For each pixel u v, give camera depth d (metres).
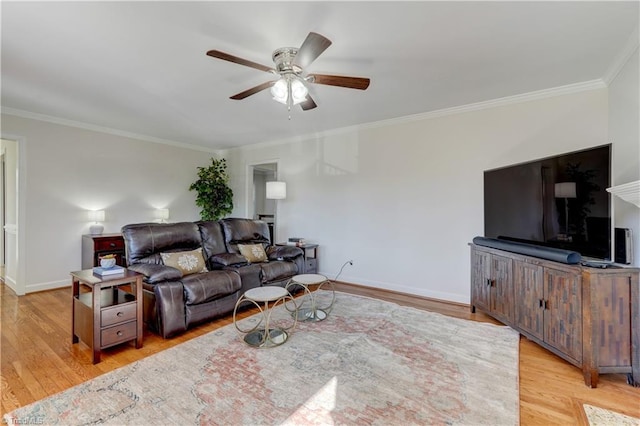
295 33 2.08
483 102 3.43
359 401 1.78
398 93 3.18
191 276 2.96
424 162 3.88
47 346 2.46
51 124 4.08
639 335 1.96
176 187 5.62
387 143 4.19
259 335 2.68
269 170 7.91
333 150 4.73
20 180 3.83
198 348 2.44
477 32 2.06
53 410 1.68
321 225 4.86
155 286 2.67
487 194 3.24
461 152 3.61
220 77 2.78
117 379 1.99
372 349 2.43
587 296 1.98
